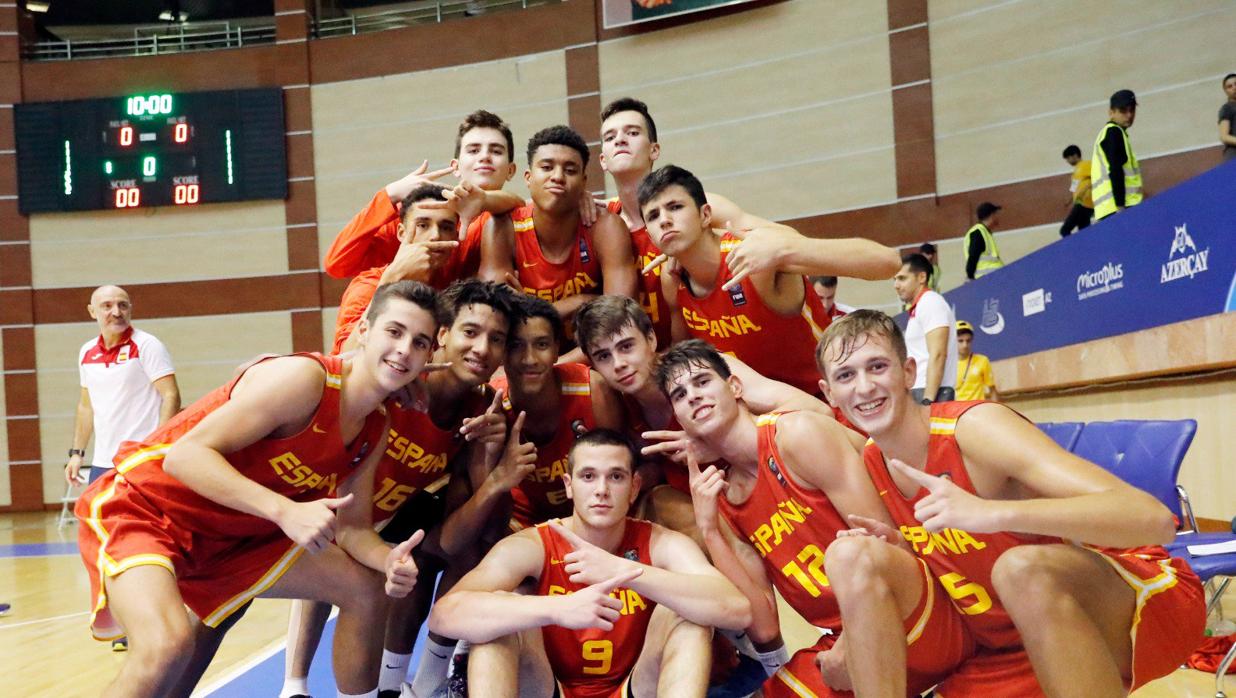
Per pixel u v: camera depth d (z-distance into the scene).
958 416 2.20
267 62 12.95
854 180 11.03
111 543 2.43
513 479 2.92
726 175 11.57
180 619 2.29
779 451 2.62
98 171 12.77
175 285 13.03
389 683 3.33
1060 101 9.92
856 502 2.44
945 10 10.61
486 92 12.51
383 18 14.55
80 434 5.45
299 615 3.23
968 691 2.38
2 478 13.02
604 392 3.23
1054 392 6.90
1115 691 1.96
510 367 3.04
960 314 8.70
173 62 12.95
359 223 3.99
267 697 3.33
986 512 1.90
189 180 12.77
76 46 13.31
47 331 13.05
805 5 11.23
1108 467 3.55
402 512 3.30
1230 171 4.33
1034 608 1.99
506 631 2.48
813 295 3.46
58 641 4.55
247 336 13.02
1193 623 2.19
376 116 12.81
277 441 2.51
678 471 3.28
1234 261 4.30
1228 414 4.64
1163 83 9.30
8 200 12.95
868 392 2.21
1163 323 4.97
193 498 2.52
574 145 3.40
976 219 10.43
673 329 3.60
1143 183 9.33
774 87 11.38
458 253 3.59
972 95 10.46
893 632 2.13
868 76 10.97
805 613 2.77
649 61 11.88
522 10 12.35
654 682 2.63
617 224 3.52
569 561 2.67
